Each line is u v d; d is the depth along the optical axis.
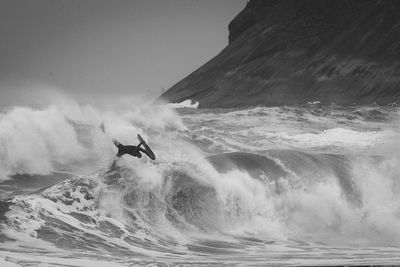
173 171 45.41
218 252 39.19
